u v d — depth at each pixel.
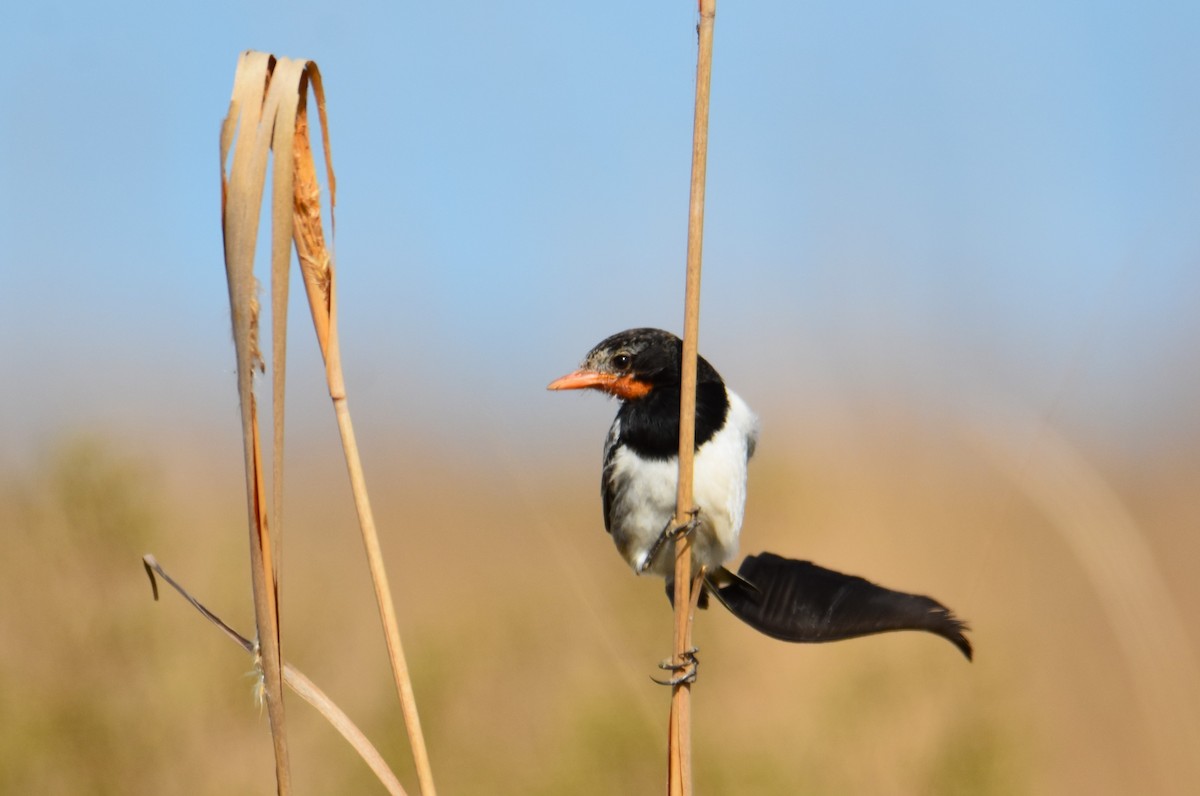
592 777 10.91
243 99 5.60
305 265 6.01
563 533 15.62
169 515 11.56
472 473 21.52
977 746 11.17
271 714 5.61
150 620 10.90
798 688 11.99
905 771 11.07
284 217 5.52
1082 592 14.26
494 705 12.30
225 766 11.09
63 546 10.88
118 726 10.46
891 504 15.03
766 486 14.70
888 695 11.56
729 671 12.25
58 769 10.27
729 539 8.77
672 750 6.87
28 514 10.93
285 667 6.06
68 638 10.68
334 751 11.75
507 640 12.88
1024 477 9.16
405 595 16.70
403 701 6.13
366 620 15.17
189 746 10.79
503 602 14.05
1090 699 13.79
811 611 7.31
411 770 11.38
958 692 11.67
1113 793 12.98
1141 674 9.14
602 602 12.73
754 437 9.46
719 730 11.60
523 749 11.59
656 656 12.34
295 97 5.61
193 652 11.04
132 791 10.43
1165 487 19.39
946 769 11.02
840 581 7.35
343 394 6.11
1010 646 12.84
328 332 6.06
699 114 6.71
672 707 6.93
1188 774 8.99
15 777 10.03
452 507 20.48
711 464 8.72
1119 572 9.05
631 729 11.05
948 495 15.24
